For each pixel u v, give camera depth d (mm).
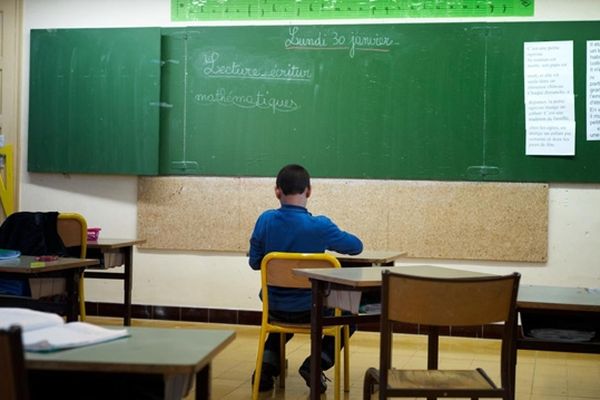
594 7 5793
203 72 6371
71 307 3592
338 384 3658
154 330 1946
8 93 6648
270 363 4043
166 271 6453
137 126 6426
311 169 6203
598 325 2826
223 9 6359
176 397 1659
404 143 6051
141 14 6504
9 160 6648
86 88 6520
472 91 5949
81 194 6594
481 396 2461
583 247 5816
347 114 6145
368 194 6109
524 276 5895
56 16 6625
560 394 4168
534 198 5855
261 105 6281
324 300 3195
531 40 5859
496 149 5914
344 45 6148
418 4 6059
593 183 5797
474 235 5945
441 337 5918
